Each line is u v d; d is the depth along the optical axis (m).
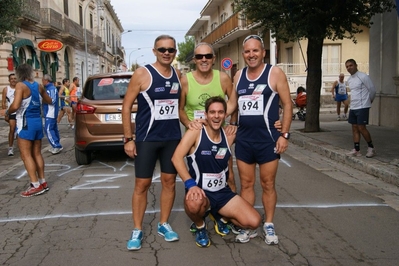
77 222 5.05
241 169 4.39
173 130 4.26
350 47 23.80
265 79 4.10
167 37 4.05
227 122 5.56
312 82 12.00
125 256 4.04
